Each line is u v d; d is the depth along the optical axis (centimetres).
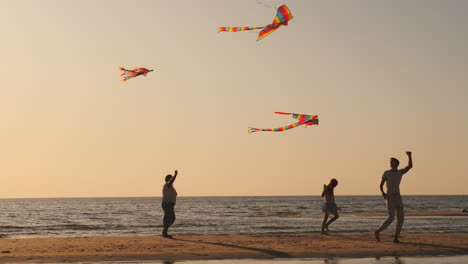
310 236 1742
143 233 2811
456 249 1375
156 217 5588
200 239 1619
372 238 1655
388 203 1515
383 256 1269
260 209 8394
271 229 2644
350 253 1302
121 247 1385
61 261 1166
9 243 1488
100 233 2947
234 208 9338
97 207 11581
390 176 1509
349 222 3142
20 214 7231
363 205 11038
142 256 1232
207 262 1164
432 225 2753
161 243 1491
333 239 1622
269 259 1218
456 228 2489
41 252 1280
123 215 6309
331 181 1883
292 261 1181
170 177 1762
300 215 4775
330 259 1218
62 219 5378
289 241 1555
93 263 1146
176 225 3322
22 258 1192
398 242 1510
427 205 10775
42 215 6756
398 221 1512
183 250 1329
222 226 3056
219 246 1416
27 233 3066
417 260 1195
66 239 1623
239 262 1162
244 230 2623
